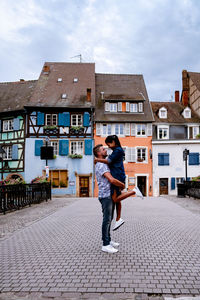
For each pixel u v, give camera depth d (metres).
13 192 9.43
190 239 4.77
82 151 24.69
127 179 25.42
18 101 26.36
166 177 25.83
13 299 2.48
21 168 24.16
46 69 29.55
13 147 24.34
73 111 25.00
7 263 3.54
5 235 5.41
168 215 7.71
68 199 14.89
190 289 2.65
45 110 24.72
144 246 4.31
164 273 3.09
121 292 2.59
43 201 13.37
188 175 25.98
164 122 27.80
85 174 24.28
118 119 25.64
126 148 25.59
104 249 3.96
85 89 27.09
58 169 24.17
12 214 8.64
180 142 26.03
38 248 4.30
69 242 4.66
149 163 25.70
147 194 25.44
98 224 6.34
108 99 26.14
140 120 25.72
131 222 6.54
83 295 2.54
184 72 31.97
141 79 30.73
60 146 24.23
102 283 2.81
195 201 12.20
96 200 13.70
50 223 6.73
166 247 4.23
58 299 2.48
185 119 28.86
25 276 3.06
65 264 3.46
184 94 31.75
